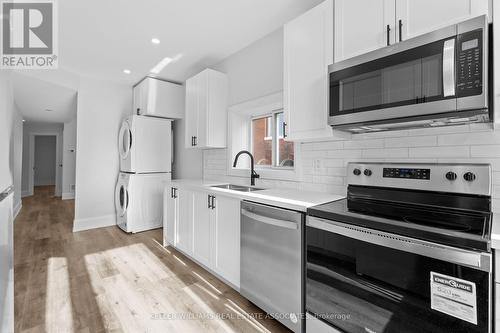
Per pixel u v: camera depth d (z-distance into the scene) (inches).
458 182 48.4
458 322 35.6
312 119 66.9
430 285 38.0
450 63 41.3
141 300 74.4
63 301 73.4
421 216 46.0
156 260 103.7
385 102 50.2
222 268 81.7
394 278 41.8
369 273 44.9
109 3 78.9
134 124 141.1
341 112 57.3
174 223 110.9
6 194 46.4
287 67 73.5
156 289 80.7
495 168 49.7
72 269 94.3
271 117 112.2
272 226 63.0
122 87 160.9
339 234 48.8
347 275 47.9
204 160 137.2
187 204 101.4
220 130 118.0
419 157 59.6
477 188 46.4
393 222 42.3
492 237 34.2
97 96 151.5
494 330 33.7
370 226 44.3
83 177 147.3
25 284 82.7
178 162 162.1
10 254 52.4
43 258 104.7
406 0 50.1
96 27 93.0
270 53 98.7
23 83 138.7
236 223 76.0
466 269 35.1
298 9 83.0
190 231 99.0
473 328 34.5
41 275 89.3
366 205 56.3
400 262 41.1
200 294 78.2
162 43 106.3
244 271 71.9
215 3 79.8
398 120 50.9
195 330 62.0
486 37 39.1
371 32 55.2
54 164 392.2
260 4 80.5
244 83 111.0
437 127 56.9
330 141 77.8
